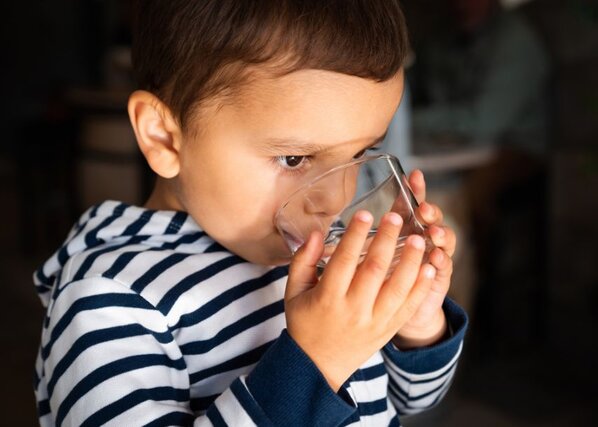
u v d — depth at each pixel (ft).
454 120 9.80
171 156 2.51
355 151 2.33
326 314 2.09
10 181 18.63
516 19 10.07
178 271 2.49
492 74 9.89
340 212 2.28
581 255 9.55
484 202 8.83
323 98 2.21
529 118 9.87
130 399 2.20
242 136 2.31
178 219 2.63
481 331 8.64
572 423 7.07
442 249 2.43
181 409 2.31
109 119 10.29
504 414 7.26
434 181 7.55
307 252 2.17
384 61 2.25
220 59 2.27
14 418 7.11
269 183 2.35
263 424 2.08
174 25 2.37
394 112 2.40
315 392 2.09
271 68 2.21
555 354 8.60
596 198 9.36
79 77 21.43
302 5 2.23
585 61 9.48
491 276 8.69
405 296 2.13
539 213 9.24
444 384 2.89
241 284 2.56
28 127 12.58
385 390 2.80
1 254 12.46
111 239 2.64
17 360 8.36
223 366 2.48
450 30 10.93
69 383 2.27
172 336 2.41
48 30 20.98
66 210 12.88
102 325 2.31
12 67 20.66
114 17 20.99
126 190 10.19
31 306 10.02
